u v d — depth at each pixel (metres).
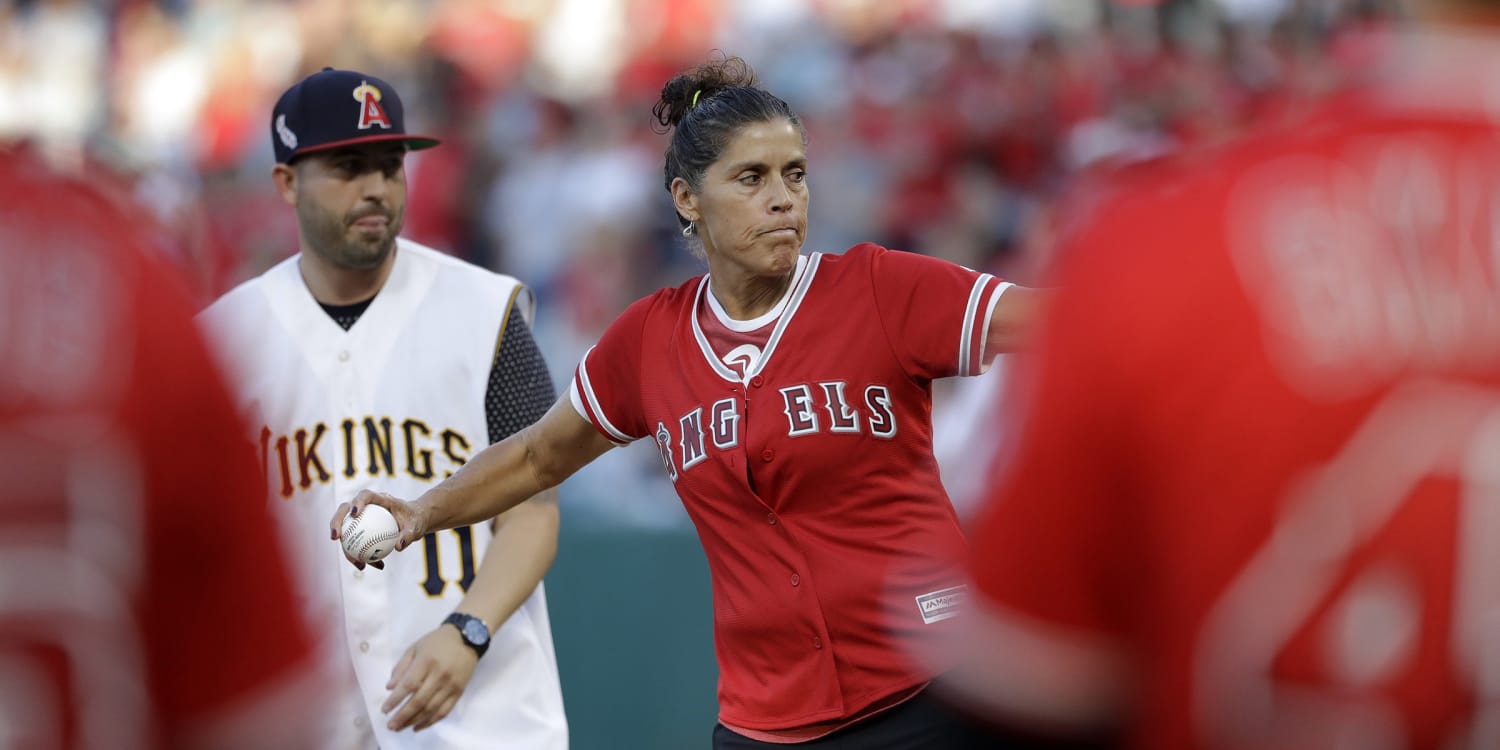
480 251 32.91
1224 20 34.34
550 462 12.30
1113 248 5.39
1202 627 5.16
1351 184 5.25
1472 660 5.03
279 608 6.05
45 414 5.47
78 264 5.65
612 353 12.02
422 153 33.88
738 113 11.20
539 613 13.77
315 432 13.16
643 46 38.53
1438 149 5.22
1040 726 5.55
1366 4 30.89
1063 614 5.44
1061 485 5.37
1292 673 5.08
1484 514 5.03
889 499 10.99
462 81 35.97
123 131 42.03
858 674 10.88
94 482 5.52
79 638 5.47
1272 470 5.07
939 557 11.02
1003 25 36.22
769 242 11.06
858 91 34.44
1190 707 5.21
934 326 10.89
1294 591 5.07
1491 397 5.07
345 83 13.02
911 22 36.62
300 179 13.05
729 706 11.52
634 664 19.88
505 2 40.06
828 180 32.84
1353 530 5.04
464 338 13.45
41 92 43.47
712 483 11.29
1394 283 5.14
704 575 19.86
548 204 32.09
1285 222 5.23
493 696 13.12
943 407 24.28
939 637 10.82
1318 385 5.08
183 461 5.72
